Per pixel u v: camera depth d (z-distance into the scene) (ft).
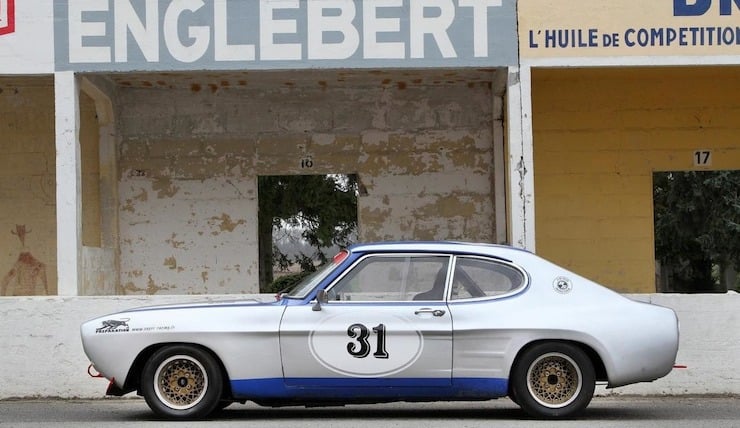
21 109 49.16
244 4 39.52
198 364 28.07
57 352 35.94
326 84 49.42
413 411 31.81
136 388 29.25
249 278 49.57
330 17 39.58
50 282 48.65
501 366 27.91
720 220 83.97
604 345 27.99
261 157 49.83
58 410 32.68
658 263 99.76
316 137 49.98
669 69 46.29
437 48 39.55
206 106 49.80
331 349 27.84
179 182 49.60
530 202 39.27
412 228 49.88
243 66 39.50
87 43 39.32
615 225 49.52
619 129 49.67
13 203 48.96
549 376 28.32
